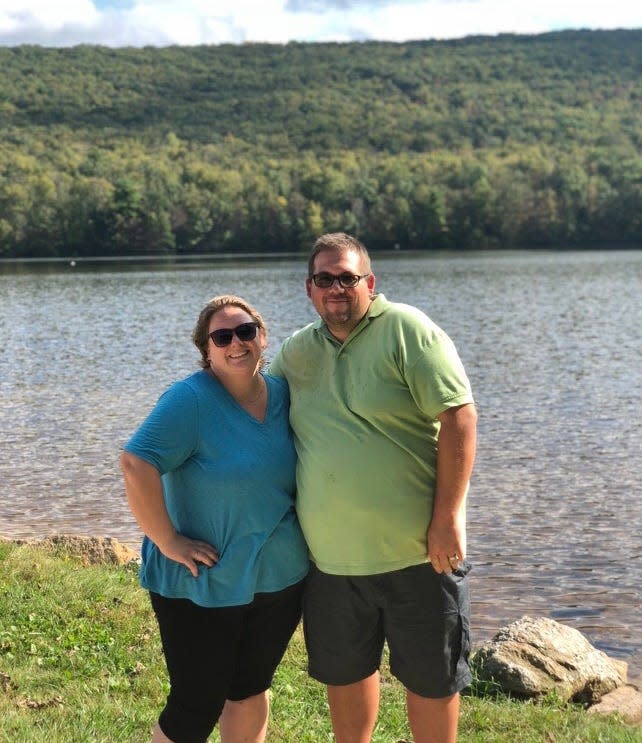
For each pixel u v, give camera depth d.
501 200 120.94
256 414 3.78
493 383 21.52
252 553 3.69
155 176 125.12
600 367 23.80
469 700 5.43
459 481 3.66
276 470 3.74
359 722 4.00
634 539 9.99
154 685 5.13
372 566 3.74
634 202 120.38
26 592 6.29
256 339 3.71
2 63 194.25
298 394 3.85
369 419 3.69
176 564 3.70
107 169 129.62
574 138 171.88
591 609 8.02
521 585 8.59
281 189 123.75
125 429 16.64
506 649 5.91
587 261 89.81
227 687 3.76
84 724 4.49
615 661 6.47
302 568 3.85
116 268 86.12
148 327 36.28
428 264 86.12
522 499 11.68
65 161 134.75
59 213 112.19
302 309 42.59
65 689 4.98
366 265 3.79
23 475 13.34
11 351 29.31
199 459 3.69
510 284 58.88
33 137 159.75
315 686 5.39
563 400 19.05
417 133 172.88
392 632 3.82
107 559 7.94
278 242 119.56
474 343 29.84
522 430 16.06
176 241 117.31
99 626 5.89
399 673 3.85
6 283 67.25
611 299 46.78
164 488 3.79
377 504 3.69
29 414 18.25
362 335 3.75
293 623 3.90
